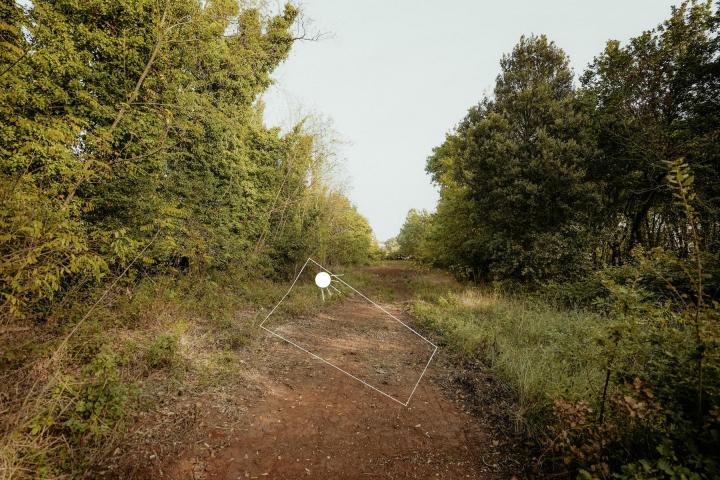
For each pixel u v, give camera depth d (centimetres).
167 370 441
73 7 653
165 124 816
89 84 672
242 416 368
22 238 347
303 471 291
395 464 305
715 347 224
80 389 317
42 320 455
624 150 1199
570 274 1146
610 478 235
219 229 1036
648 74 1179
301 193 1617
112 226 646
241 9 1055
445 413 402
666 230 1312
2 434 246
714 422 217
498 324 739
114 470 261
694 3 1098
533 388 395
